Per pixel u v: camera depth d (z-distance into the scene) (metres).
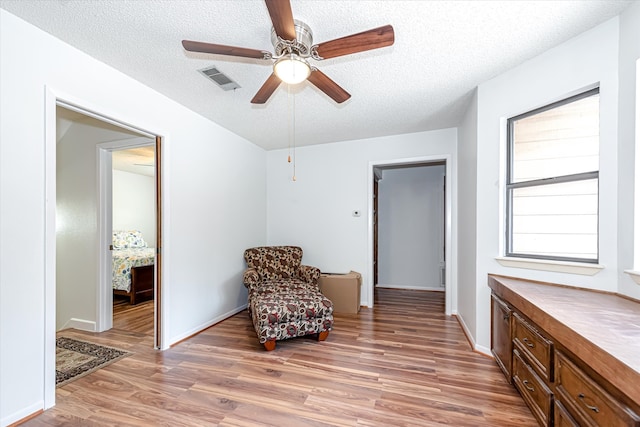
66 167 3.23
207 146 3.21
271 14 1.29
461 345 2.69
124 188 6.11
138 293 4.23
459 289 3.45
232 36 1.80
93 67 2.03
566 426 1.28
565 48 1.90
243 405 1.80
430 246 5.12
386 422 1.64
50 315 1.79
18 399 1.64
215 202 3.34
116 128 3.04
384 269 5.36
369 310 3.84
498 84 2.32
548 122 2.11
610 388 1.02
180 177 2.82
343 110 3.02
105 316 3.13
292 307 2.68
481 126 2.45
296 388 1.99
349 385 2.02
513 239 2.32
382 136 3.95
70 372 2.21
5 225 1.60
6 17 1.59
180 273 2.81
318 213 4.30
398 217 5.30
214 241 3.32
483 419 1.66
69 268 3.21
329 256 4.23
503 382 2.04
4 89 1.59
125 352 2.56
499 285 2.10
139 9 1.56
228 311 3.57
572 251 1.99
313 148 4.33
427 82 2.42
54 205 1.82
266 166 4.57
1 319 1.58
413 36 1.80
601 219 1.76
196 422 1.65
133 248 5.50
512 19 1.66
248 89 2.52
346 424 1.63
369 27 1.71
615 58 1.68
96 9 1.56
